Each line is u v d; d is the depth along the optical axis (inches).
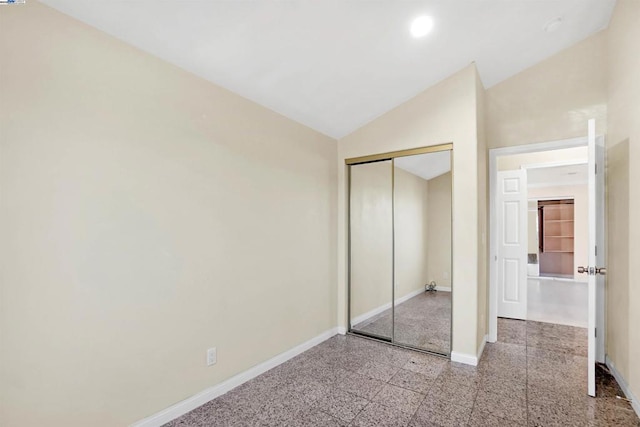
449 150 117.4
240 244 98.0
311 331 128.0
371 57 97.1
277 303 111.3
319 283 133.0
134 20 67.4
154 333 76.3
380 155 134.0
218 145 92.0
